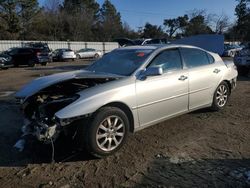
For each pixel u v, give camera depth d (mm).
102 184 3662
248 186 3547
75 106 4051
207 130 5438
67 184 3672
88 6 77250
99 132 4250
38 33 54906
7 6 48562
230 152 4484
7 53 23141
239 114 6434
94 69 5469
